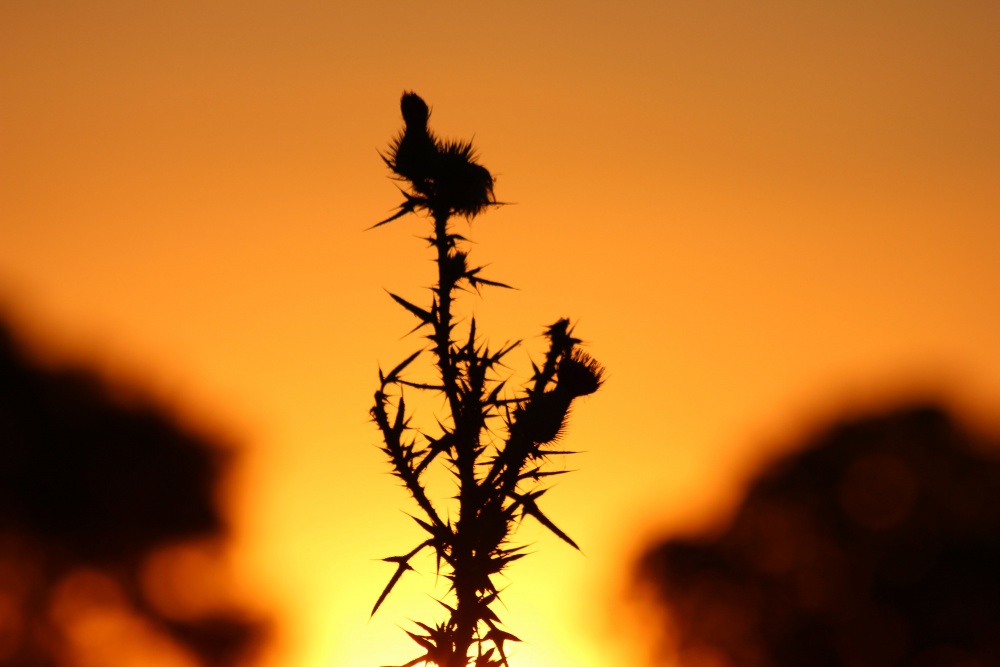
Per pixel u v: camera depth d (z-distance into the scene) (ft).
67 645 284.20
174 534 285.43
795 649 295.89
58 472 279.08
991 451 298.15
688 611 286.46
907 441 296.71
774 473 300.40
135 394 287.28
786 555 298.56
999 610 290.97
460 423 42.24
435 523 41.81
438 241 44.55
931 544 291.38
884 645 295.28
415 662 40.83
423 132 45.96
